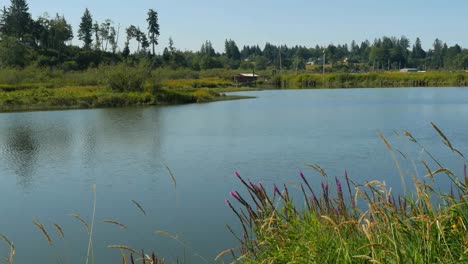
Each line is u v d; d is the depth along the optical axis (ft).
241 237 31.55
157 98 166.50
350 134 80.94
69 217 38.47
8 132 92.58
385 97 182.50
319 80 326.85
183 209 39.04
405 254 11.11
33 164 61.05
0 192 47.21
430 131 81.41
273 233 14.20
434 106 133.59
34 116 123.85
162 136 83.66
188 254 28.99
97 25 391.45
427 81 300.61
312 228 14.08
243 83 333.62
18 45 275.18
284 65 583.99
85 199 43.78
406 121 98.27
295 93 231.09
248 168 54.80
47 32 352.08
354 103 153.48
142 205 40.83
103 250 31.01
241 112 128.16
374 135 79.00
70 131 92.68
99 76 191.83
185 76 343.26
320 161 57.52
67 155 66.90
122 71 178.09
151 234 33.37
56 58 319.88
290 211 15.57
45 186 49.39
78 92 170.30
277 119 108.27
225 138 79.87
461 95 185.88
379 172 49.62
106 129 94.89
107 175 53.62
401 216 13.94
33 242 32.94
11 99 147.23
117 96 158.61
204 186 46.96
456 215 12.23
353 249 12.67
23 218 38.55
